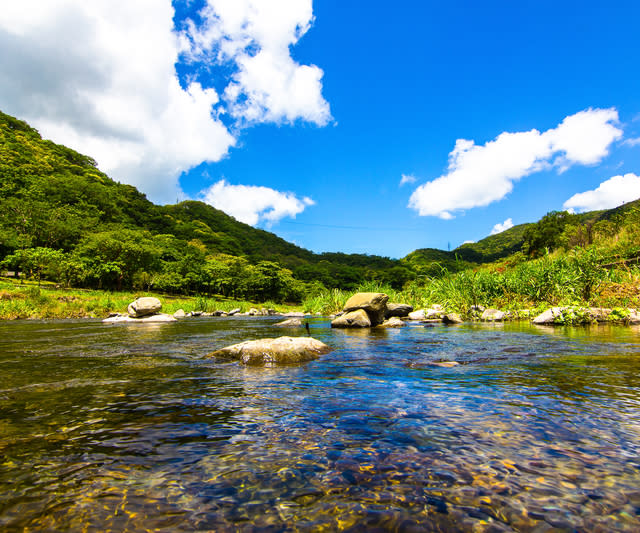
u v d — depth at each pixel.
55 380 3.75
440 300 16.11
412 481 1.59
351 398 2.97
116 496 1.50
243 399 2.98
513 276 13.58
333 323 11.74
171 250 72.69
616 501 1.42
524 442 2.00
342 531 1.25
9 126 110.62
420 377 3.77
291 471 1.70
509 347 5.71
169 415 2.57
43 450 1.96
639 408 2.60
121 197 104.75
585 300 10.91
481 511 1.36
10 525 1.30
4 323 14.26
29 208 53.53
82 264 38.41
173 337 8.62
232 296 68.19
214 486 1.57
